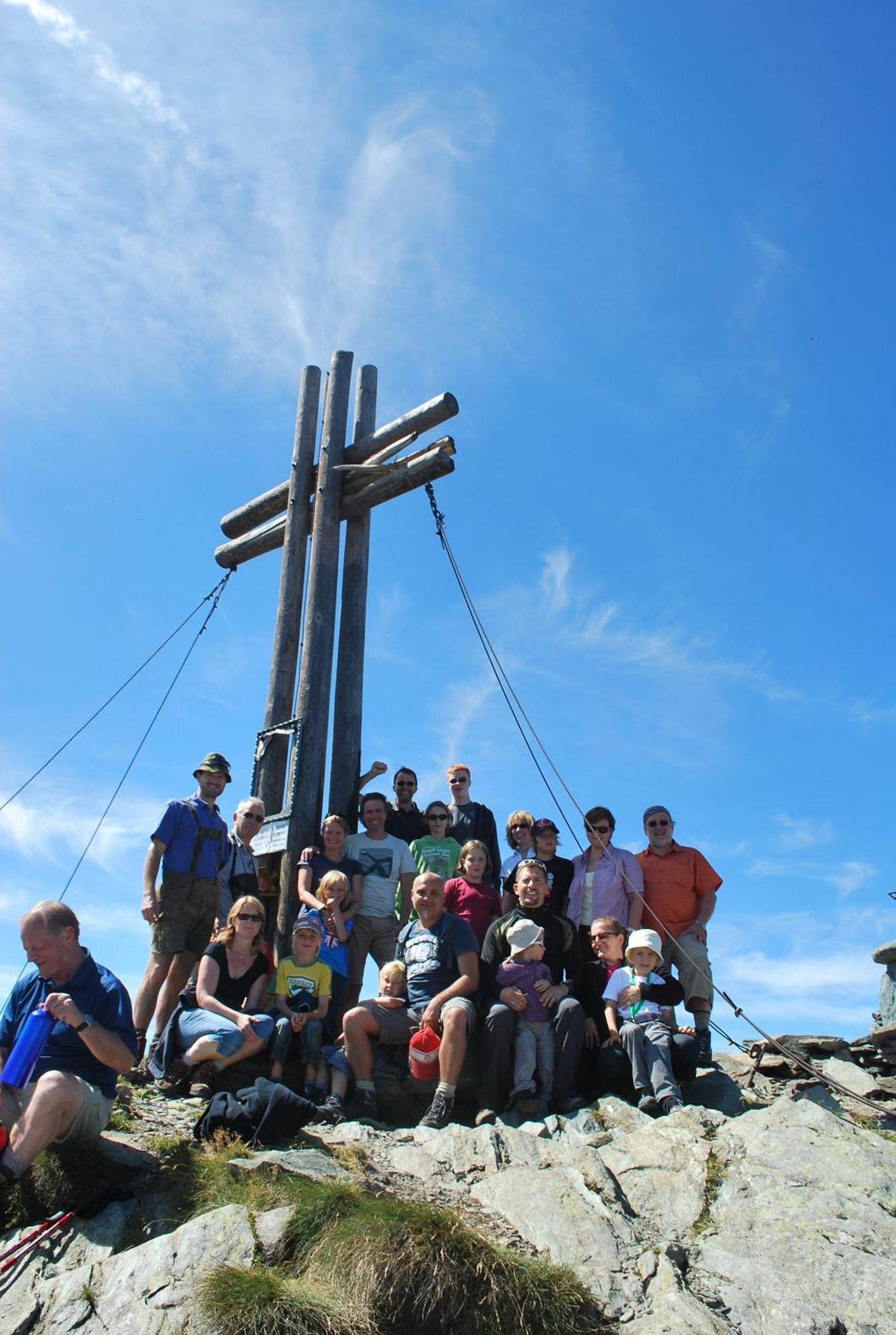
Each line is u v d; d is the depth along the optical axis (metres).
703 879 6.62
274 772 8.28
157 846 6.45
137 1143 4.64
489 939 6.04
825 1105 5.83
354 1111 5.56
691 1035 5.73
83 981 4.44
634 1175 4.66
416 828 7.67
